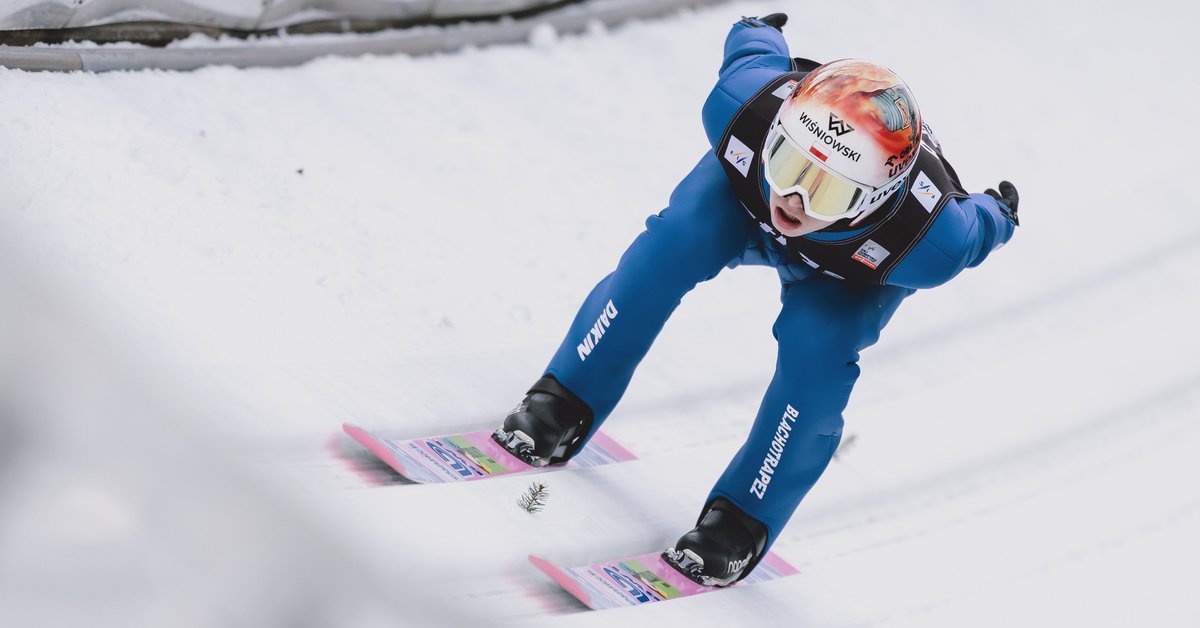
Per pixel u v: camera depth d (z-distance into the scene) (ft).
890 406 70.69
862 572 55.36
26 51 57.16
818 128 40.50
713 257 46.39
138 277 49.47
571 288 66.39
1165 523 65.46
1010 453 68.95
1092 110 112.68
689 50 98.22
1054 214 95.50
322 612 32.14
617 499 52.16
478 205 69.87
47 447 30.35
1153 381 79.51
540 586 44.91
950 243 43.83
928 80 107.24
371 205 63.98
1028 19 124.47
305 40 76.28
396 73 78.28
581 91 87.45
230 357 48.52
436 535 44.06
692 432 61.21
